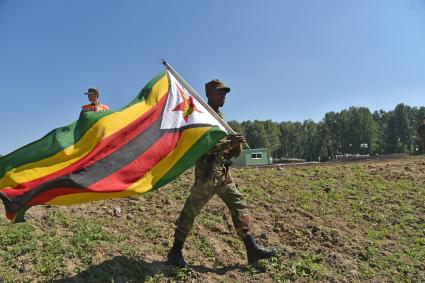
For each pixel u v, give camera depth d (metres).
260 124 120.44
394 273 5.98
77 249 5.78
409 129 114.88
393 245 6.82
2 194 4.55
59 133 5.03
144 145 5.24
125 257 5.71
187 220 5.54
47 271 5.28
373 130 116.62
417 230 7.38
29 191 4.62
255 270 5.65
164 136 5.37
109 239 6.20
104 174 4.94
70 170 4.82
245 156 30.84
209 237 6.67
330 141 119.62
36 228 6.38
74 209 7.20
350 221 7.61
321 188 9.17
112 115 5.29
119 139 5.16
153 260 5.78
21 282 5.04
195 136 5.38
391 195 8.90
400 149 114.31
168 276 5.42
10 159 4.77
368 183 9.65
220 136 5.37
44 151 4.87
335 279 5.64
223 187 5.59
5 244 5.85
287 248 6.44
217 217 7.34
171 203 7.77
